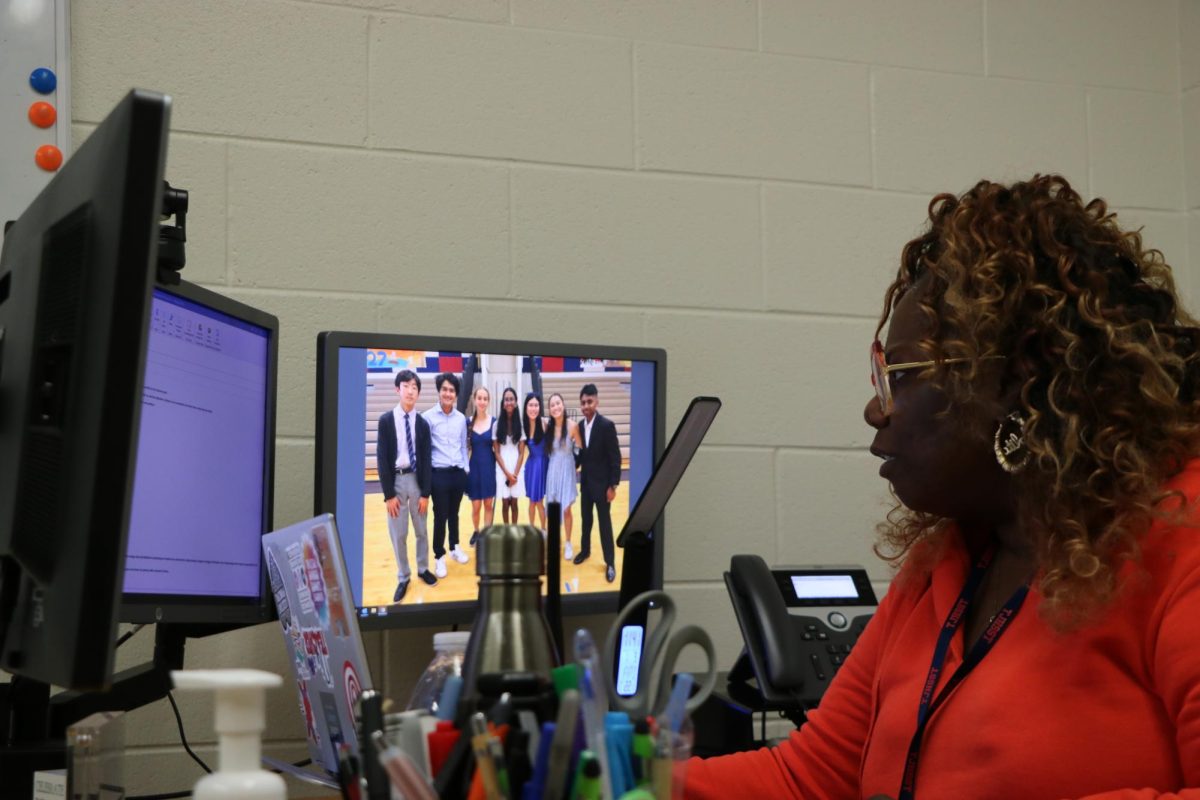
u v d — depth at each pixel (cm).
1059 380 106
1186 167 259
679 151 224
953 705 110
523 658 78
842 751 128
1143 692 101
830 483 228
